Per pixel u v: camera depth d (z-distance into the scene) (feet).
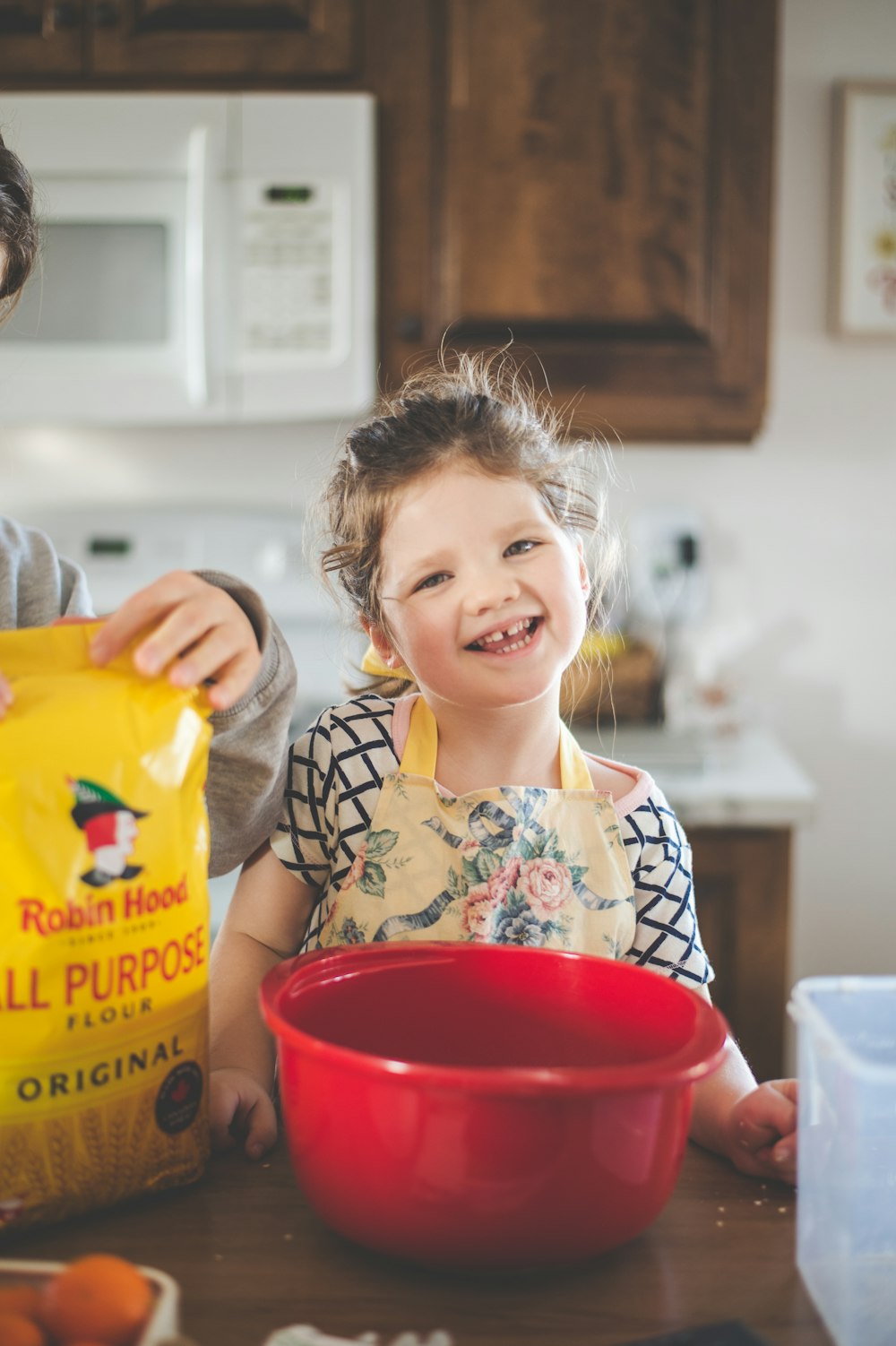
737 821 5.80
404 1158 1.72
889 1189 1.67
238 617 2.24
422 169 6.33
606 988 2.18
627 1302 1.77
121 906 1.92
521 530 2.69
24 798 1.84
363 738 2.95
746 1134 2.18
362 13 6.21
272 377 6.34
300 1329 1.68
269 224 6.22
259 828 2.73
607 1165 1.72
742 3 6.20
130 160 6.15
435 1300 1.76
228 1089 2.37
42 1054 1.85
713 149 6.29
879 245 7.27
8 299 3.28
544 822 2.82
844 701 7.68
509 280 6.40
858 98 7.18
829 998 1.97
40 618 3.31
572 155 6.31
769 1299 1.79
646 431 6.61
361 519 2.96
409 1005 2.25
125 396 6.35
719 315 6.41
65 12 6.17
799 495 7.55
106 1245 1.90
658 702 6.97
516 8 6.23
